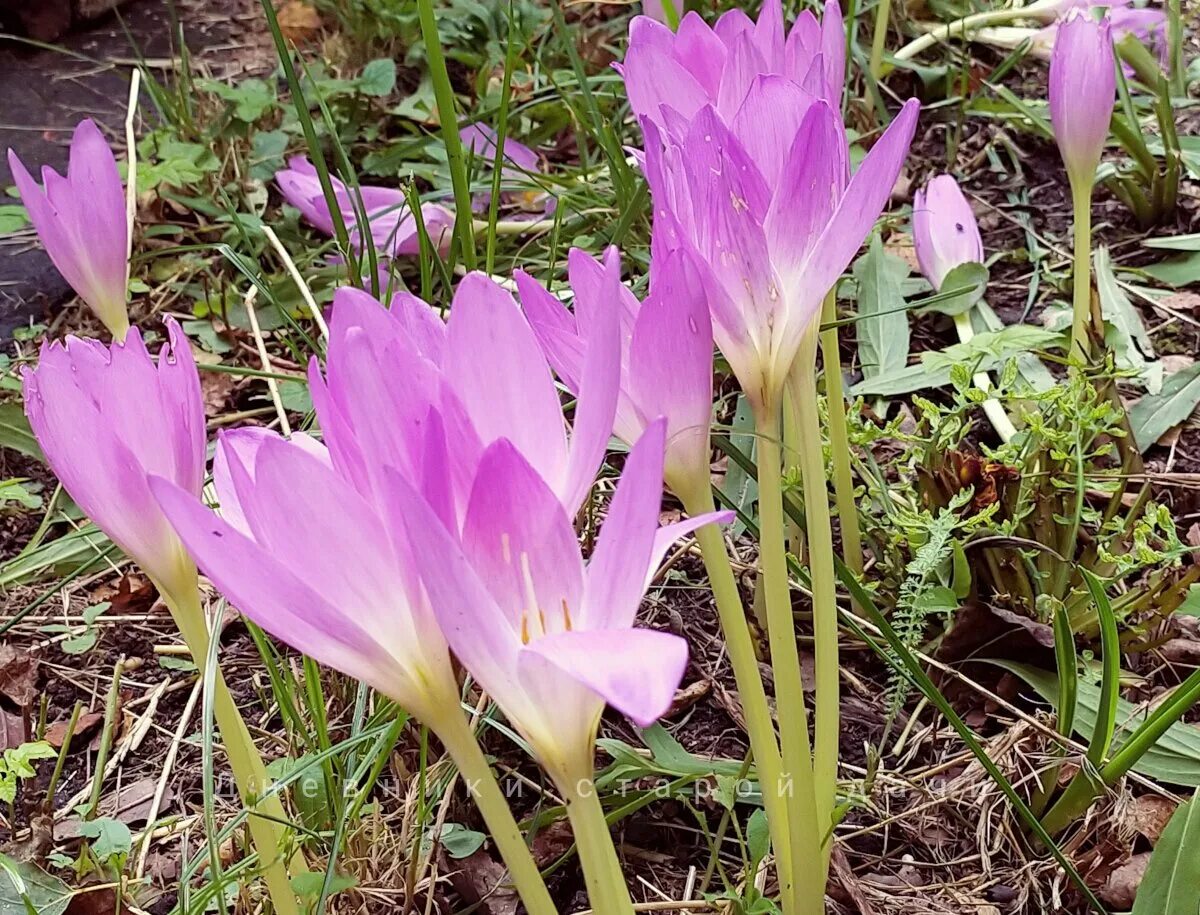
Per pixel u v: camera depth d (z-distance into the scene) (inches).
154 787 14.8
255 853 11.7
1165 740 13.9
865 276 21.0
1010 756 14.1
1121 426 17.3
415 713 7.5
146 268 23.8
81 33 35.0
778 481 9.5
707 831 12.6
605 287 7.1
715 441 13.1
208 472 18.9
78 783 15.0
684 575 17.1
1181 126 27.5
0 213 23.6
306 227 25.8
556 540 7.0
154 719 15.8
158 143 26.0
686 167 8.8
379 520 7.2
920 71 28.6
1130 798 13.4
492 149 25.6
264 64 33.1
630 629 6.5
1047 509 15.4
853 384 20.5
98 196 13.6
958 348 17.2
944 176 20.6
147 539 9.0
